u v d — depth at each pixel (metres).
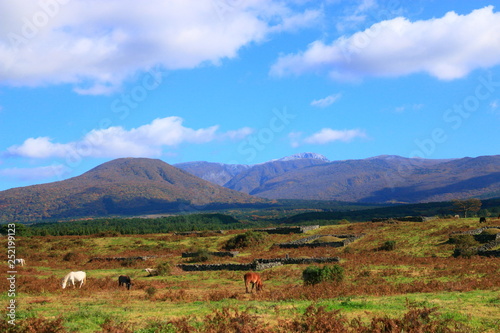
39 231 104.25
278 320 14.61
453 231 59.84
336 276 29.70
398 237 61.41
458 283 26.02
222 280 38.59
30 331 14.42
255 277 27.97
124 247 75.44
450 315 15.46
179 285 35.09
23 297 27.42
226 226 138.88
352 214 163.12
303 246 62.69
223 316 15.14
